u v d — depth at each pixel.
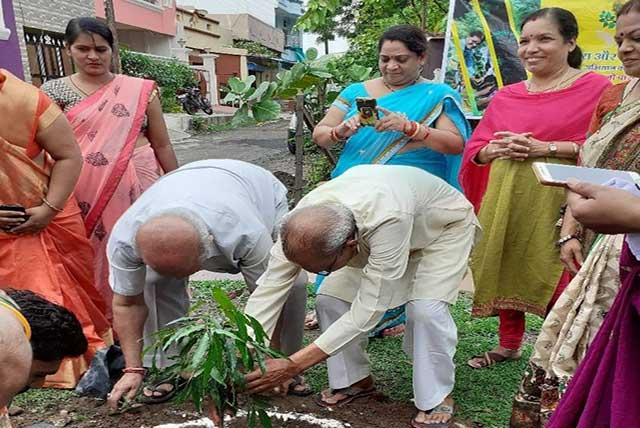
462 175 3.09
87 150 3.27
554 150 2.75
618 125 2.06
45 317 1.64
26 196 2.90
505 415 2.79
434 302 2.54
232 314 2.10
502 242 2.91
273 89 4.96
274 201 2.88
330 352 2.33
